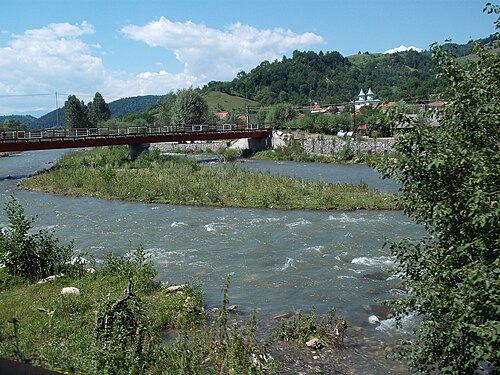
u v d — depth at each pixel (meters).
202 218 27.09
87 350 8.38
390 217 26.81
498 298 5.98
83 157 58.19
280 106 98.56
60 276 15.20
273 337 10.61
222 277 16.88
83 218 27.55
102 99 143.88
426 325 7.18
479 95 7.29
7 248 15.45
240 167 55.12
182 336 10.41
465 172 7.03
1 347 7.28
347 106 131.12
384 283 16.08
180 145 80.00
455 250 7.21
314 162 62.62
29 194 36.84
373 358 10.94
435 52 7.80
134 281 14.38
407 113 7.94
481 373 9.19
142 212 29.19
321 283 16.16
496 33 7.78
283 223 25.48
